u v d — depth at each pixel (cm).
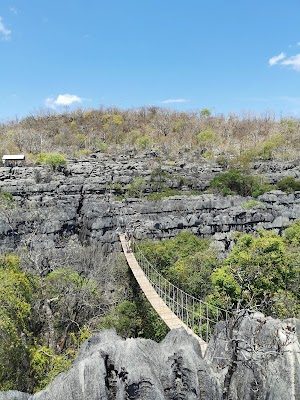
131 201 5397
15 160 7556
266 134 11512
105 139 11075
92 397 1233
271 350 1372
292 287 2853
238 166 7769
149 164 7494
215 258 3659
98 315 2895
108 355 1354
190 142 10500
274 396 1346
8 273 2414
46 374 2070
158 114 13275
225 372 1479
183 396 1302
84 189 5875
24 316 2303
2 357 2022
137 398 1252
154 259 3669
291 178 6462
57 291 2870
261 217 5044
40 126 12425
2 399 1333
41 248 4100
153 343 1457
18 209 4572
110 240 4600
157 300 2602
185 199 5503
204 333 2448
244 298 2520
